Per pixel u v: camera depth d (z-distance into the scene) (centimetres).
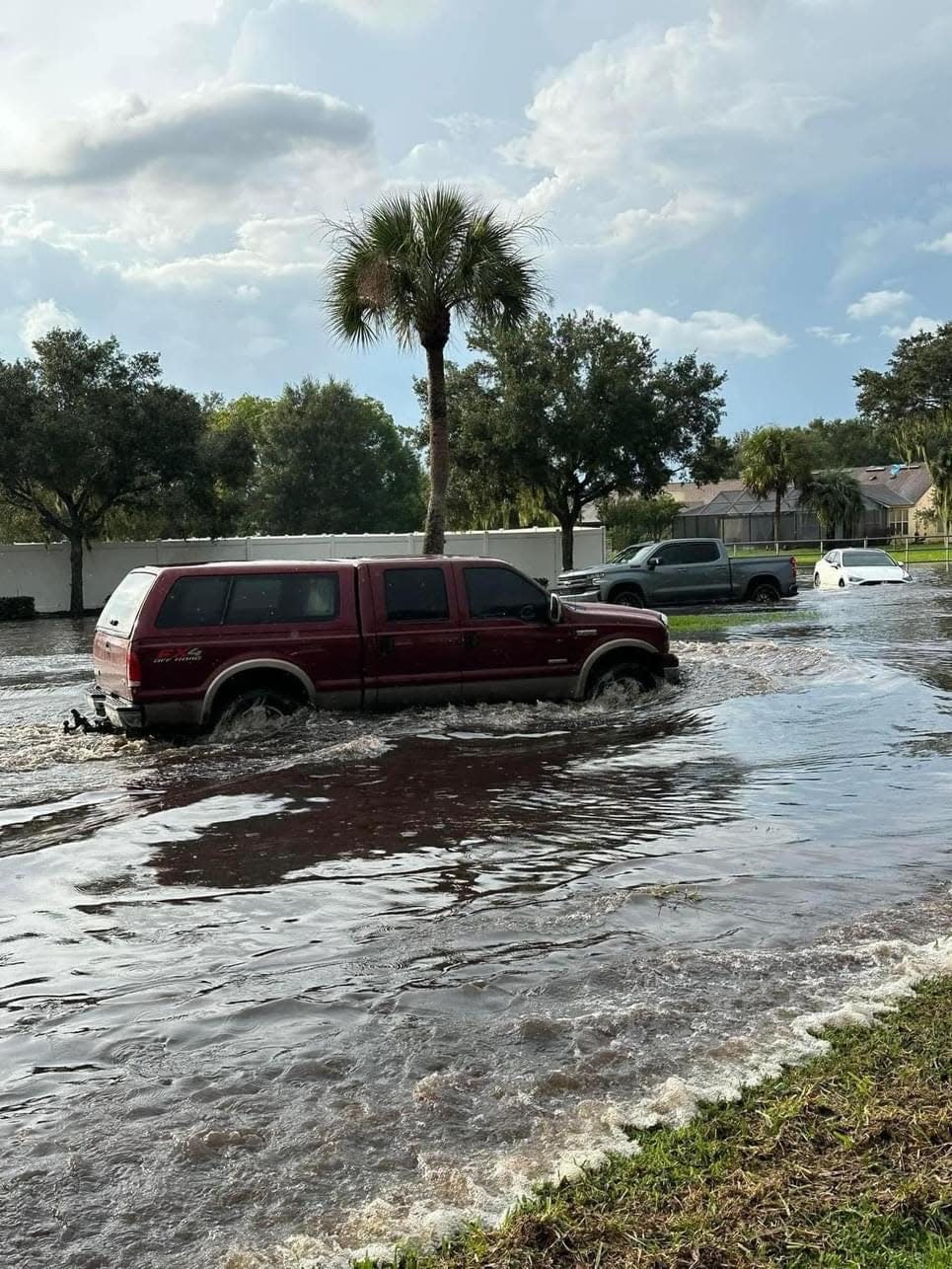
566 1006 420
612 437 3941
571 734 1016
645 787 798
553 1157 312
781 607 2652
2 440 3709
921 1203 275
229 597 1038
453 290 1820
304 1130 332
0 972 467
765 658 1484
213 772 890
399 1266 265
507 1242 268
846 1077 347
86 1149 323
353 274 1809
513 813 729
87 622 3503
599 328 3994
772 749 927
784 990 429
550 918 522
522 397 3925
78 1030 407
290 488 7056
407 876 595
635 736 1001
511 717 1085
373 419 7344
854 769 843
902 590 3142
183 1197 298
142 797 802
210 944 496
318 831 694
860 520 7675
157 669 1001
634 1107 339
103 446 3822
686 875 583
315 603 1066
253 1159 316
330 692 1062
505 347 3962
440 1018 411
